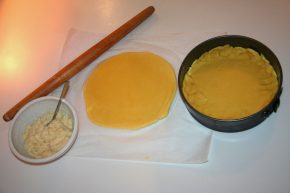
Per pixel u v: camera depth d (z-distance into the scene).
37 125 0.70
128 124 0.68
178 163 0.62
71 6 0.92
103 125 0.69
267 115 0.62
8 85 0.81
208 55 0.70
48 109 0.72
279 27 0.76
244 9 0.81
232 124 0.59
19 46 0.87
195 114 0.62
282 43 0.73
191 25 0.81
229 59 0.69
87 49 0.82
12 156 0.69
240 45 0.69
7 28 0.91
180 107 0.68
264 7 0.80
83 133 0.69
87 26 0.86
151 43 0.80
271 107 0.60
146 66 0.75
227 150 0.62
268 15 0.78
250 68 0.67
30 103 0.70
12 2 0.95
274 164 0.59
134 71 0.75
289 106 0.64
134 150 0.65
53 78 0.75
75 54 0.82
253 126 0.63
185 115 0.67
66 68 0.75
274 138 0.61
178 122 0.67
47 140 0.67
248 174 0.59
